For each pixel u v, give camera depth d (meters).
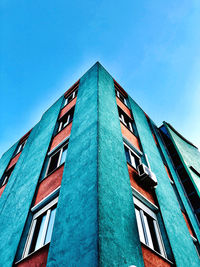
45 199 6.64
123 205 5.18
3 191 10.58
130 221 5.01
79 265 3.73
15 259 5.67
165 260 5.57
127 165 7.32
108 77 11.80
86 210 4.53
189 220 8.99
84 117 7.98
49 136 10.42
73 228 4.50
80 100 9.73
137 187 6.96
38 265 4.87
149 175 7.19
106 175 5.34
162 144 13.91
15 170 11.30
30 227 6.49
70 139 7.64
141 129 11.48
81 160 6.07
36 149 10.64
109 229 4.20
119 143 7.32
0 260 6.12
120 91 13.29
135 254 4.41
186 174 11.95
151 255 5.18
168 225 6.76
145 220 6.43
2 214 8.51
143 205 6.72
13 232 6.70
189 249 6.93
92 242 3.84
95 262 3.50
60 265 4.08
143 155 9.31
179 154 13.14
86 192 4.93
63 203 5.41
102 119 7.33
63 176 6.32
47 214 6.27
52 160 8.83
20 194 8.43
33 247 5.89
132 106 13.22
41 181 7.90
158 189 8.02
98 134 6.35
